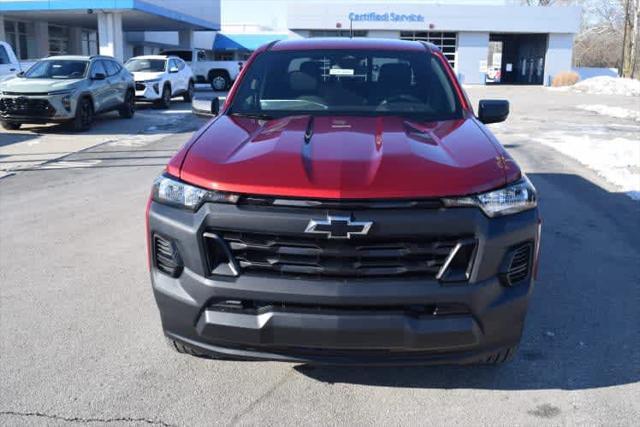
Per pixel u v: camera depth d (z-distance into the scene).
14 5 25.39
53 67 15.25
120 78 17.02
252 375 3.50
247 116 4.10
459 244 2.80
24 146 12.34
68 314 4.30
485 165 3.06
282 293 2.80
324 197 2.77
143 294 4.67
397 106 4.21
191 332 3.01
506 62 54.28
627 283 4.89
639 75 47.44
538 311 4.36
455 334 2.82
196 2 34.53
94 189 8.37
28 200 7.72
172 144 12.80
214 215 2.87
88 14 27.52
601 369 3.57
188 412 3.13
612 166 9.91
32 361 3.63
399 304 2.79
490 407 3.19
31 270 5.18
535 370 3.55
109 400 3.23
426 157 3.06
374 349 2.85
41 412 3.12
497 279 2.88
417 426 3.04
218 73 31.69
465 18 43.09
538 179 9.01
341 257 2.79
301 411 3.15
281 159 3.03
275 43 5.01
